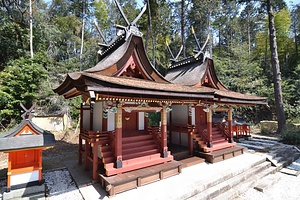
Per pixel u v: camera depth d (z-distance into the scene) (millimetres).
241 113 19797
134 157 6031
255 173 7055
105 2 26812
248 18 27422
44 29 16750
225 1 20297
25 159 5012
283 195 5531
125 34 6852
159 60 19938
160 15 19094
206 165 7371
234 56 21625
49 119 13055
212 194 5203
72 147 10617
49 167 7238
